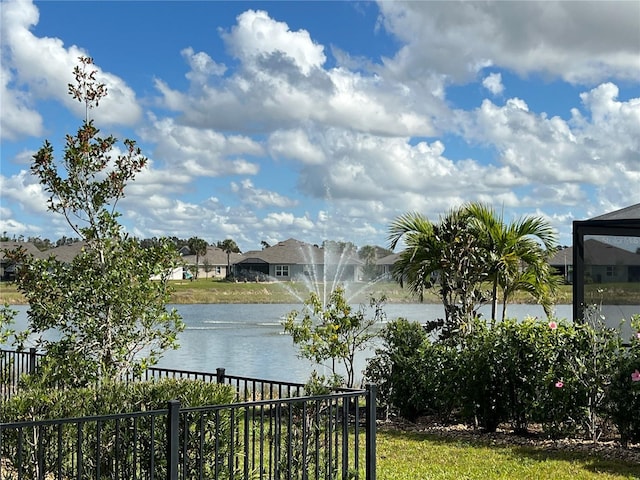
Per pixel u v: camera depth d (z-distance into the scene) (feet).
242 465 20.79
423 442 29.99
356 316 36.96
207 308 170.09
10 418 19.42
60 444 15.06
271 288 236.63
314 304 36.55
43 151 30.22
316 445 20.20
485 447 29.01
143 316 29.07
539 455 27.53
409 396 34.35
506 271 39.50
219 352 70.79
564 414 29.19
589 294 35.35
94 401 19.93
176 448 16.14
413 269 41.01
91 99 31.19
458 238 38.04
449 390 32.48
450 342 34.73
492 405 31.45
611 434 30.32
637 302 35.22
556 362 29.73
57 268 29.99
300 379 52.54
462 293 37.63
